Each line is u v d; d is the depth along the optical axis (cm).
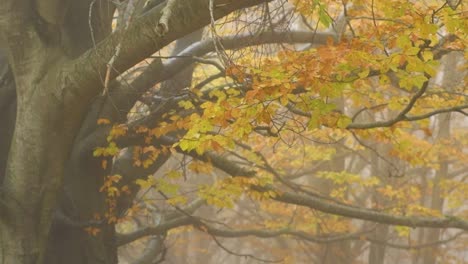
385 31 773
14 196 905
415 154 1177
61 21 882
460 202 1867
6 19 862
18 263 916
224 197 1134
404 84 693
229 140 737
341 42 712
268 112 702
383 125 820
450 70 1296
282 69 720
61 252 1155
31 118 879
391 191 1688
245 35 1009
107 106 1086
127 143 1080
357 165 2466
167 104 1041
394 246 1784
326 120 775
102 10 1000
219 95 802
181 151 1094
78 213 1142
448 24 649
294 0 898
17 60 878
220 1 687
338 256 2069
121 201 1239
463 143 2044
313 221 1814
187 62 1124
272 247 2477
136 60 768
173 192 1120
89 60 798
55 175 918
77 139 1115
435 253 2441
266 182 1173
